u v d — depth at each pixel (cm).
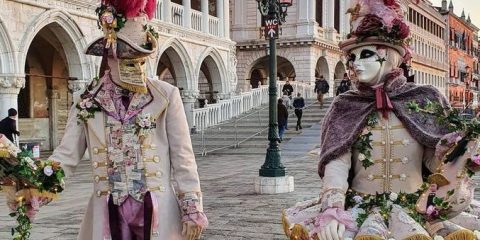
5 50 1659
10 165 315
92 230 340
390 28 338
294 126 2556
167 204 337
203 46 2967
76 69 1997
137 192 334
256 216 851
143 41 339
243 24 4162
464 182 313
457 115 324
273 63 1110
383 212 325
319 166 348
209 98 3372
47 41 2283
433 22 7138
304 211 349
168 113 346
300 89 3472
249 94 3005
